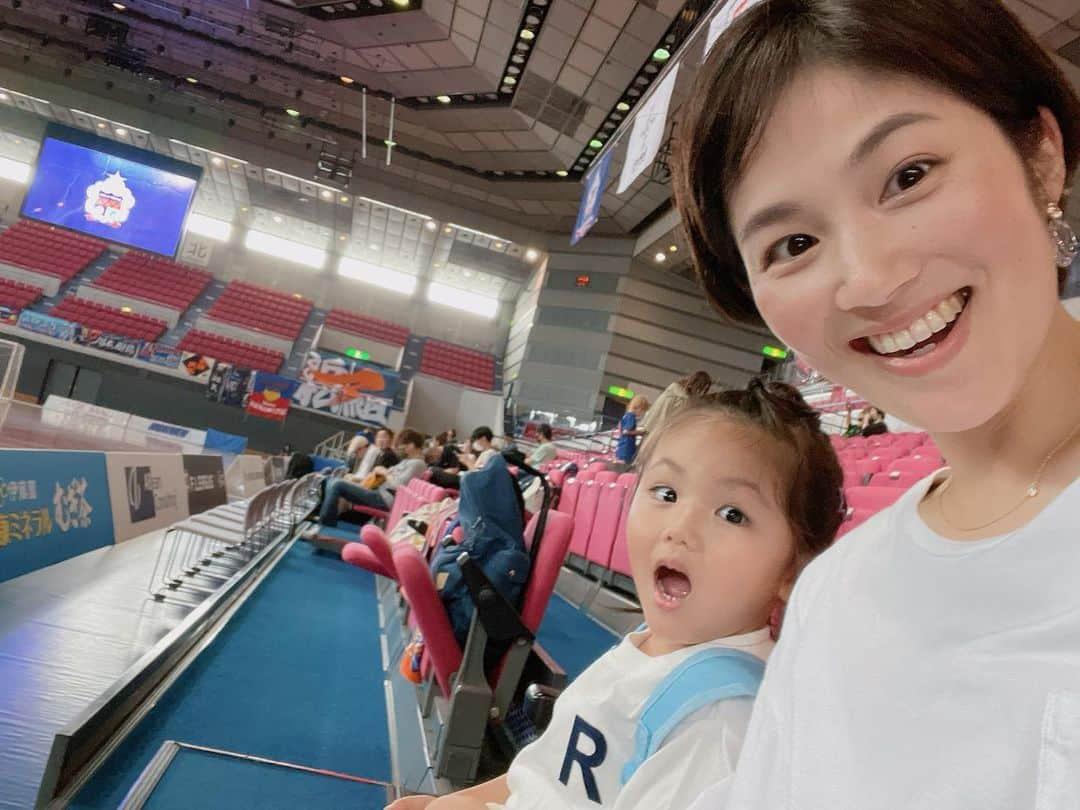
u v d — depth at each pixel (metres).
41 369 15.16
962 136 0.36
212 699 2.06
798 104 0.39
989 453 0.39
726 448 0.71
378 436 8.70
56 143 16.75
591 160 14.45
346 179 16.39
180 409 15.41
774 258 0.43
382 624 3.50
